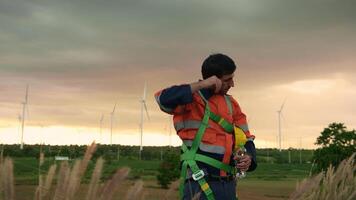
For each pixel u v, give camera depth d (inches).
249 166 123.6
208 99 118.5
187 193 113.0
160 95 116.0
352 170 132.1
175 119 119.0
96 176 47.9
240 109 126.7
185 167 113.0
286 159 6289.4
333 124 1220.5
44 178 46.7
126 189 48.3
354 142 1182.3
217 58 121.2
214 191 112.5
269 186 2647.6
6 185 44.8
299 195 79.9
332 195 121.9
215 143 114.8
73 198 46.7
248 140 123.9
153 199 49.1
